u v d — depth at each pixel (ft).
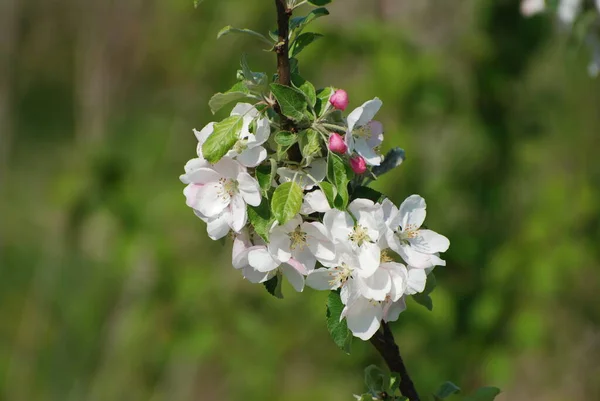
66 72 29.01
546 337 23.16
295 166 7.04
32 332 26.45
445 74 23.15
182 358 23.48
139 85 25.45
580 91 23.97
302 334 22.68
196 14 24.45
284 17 7.14
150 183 24.81
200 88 24.56
